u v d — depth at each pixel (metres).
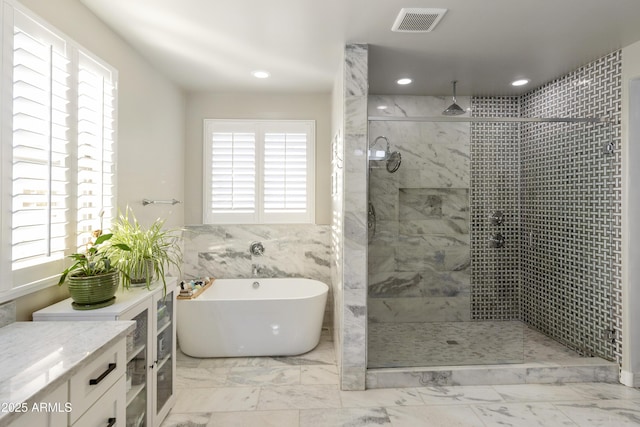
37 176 1.61
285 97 3.85
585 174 2.95
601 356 2.86
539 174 3.33
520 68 3.05
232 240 3.82
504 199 3.38
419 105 3.89
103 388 1.33
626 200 2.64
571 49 2.66
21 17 1.52
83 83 1.94
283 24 2.28
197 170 3.80
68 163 1.80
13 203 1.49
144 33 2.39
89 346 1.27
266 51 2.70
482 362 2.79
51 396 1.04
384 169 3.01
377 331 3.02
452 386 2.66
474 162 3.29
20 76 1.51
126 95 2.54
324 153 3.87
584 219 2.98
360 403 2.41
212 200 3.81
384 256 3.02
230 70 3.12
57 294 1.82
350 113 2.60
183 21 2.23
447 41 2.53
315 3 2.03
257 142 3.82
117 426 1.44
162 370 2.23
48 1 1.74
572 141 3.07
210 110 3.80
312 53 2.74
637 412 2.29
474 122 3.06
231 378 2.76
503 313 3.40
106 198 2.16
